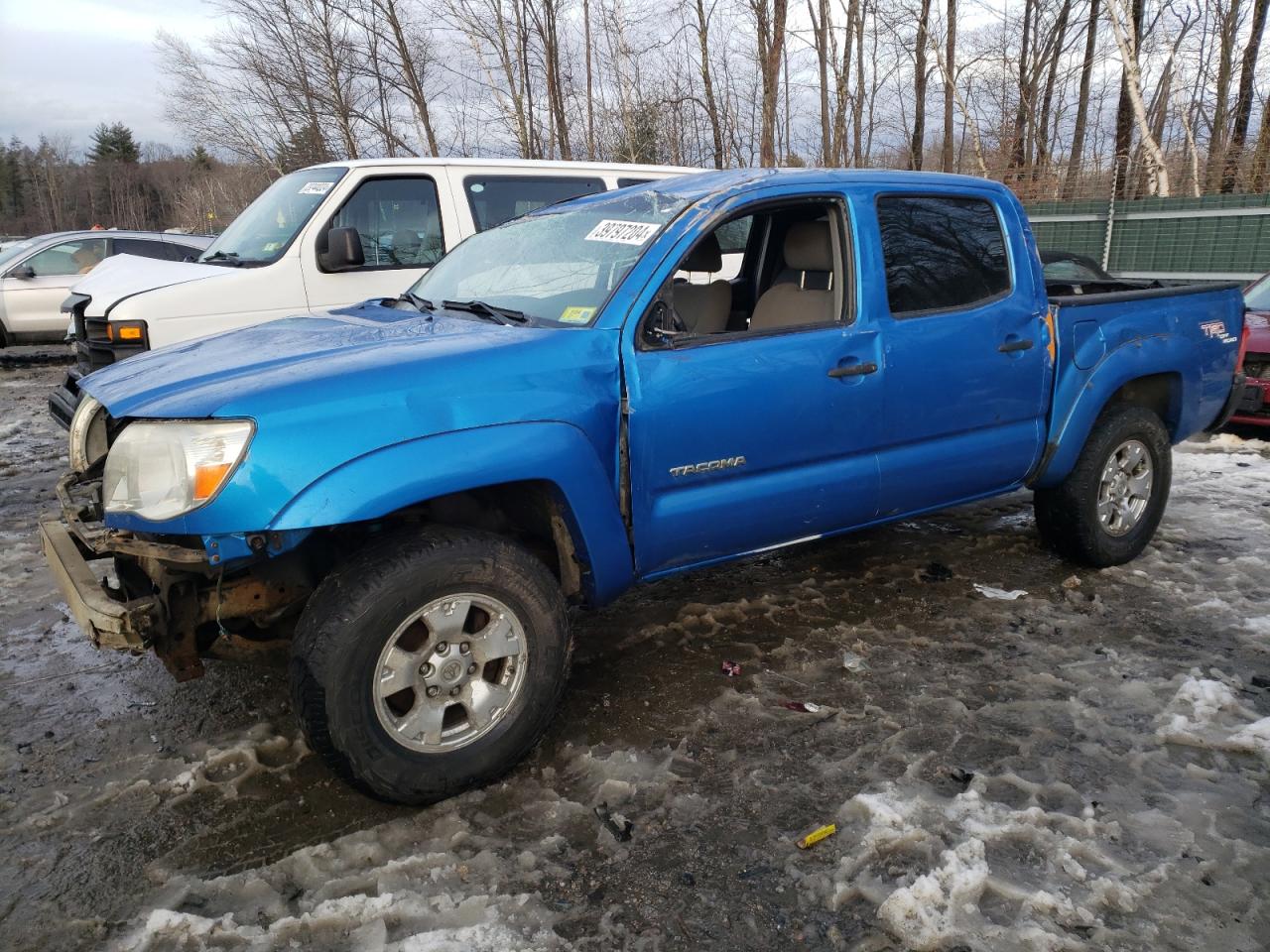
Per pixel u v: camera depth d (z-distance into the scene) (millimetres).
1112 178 15820
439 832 2656
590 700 3387
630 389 3031
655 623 4047
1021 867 2465
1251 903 2322
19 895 2432
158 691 3529
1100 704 3305
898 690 3426
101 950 2236
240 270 6320
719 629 3982
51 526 3125
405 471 2568
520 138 19109
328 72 19891
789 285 3965
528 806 2762
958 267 3877
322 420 2523
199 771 2963
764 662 3666
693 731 3160
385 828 2672
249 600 2811
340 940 2248
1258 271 12852
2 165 93188
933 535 5207
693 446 3160
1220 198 13000
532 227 3953
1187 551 4844
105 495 2645
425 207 6895
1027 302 4031
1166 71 20297
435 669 2703
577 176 7457
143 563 2807
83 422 3186
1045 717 3227
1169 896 2348
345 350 2924
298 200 6871
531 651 2857
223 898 2408
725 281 4379
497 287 3631
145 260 7359
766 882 2438
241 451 2443
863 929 2271
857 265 3551
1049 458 4207
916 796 2762
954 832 2604
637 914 2326
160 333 5969
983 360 3850
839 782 2857
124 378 2990
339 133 20766
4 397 10758
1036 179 16672
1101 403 4266
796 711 3283
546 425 2824
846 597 4312
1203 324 4746
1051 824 2629
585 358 2967
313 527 2467
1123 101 18734
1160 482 4660
